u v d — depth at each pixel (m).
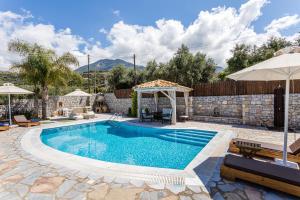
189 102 13.69
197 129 9.81
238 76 4.86
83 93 17.17
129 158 6.78
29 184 3.66
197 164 4.71
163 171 4.32
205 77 19.53
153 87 11.88
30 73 13.39
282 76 5.01
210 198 3.12
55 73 13.98
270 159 4.89
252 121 10.95
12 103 14.38
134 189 3.46
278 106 10.06
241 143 4.81
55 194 3.28
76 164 4.82
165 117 12.39
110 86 27.81
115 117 16.06
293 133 8.51
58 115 17.23
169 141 9.13
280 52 4.30
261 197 3.16
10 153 5.79
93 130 11.98
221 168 3.89
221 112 13.00
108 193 3.31
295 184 3.05
